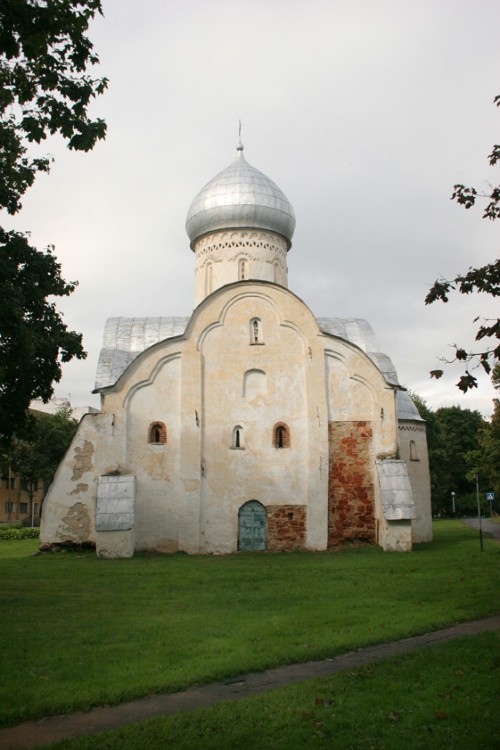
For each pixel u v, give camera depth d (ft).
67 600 51.83
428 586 55.42
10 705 27.50
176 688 29.58
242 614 45.27
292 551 89.92
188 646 36.17
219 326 95.55
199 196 112.27
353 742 23.20
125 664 32.86
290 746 22.85
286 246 114.73
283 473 92.32
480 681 29.17
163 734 23.99
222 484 91.71
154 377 93.35
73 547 92.22
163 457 91.66
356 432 93.56
